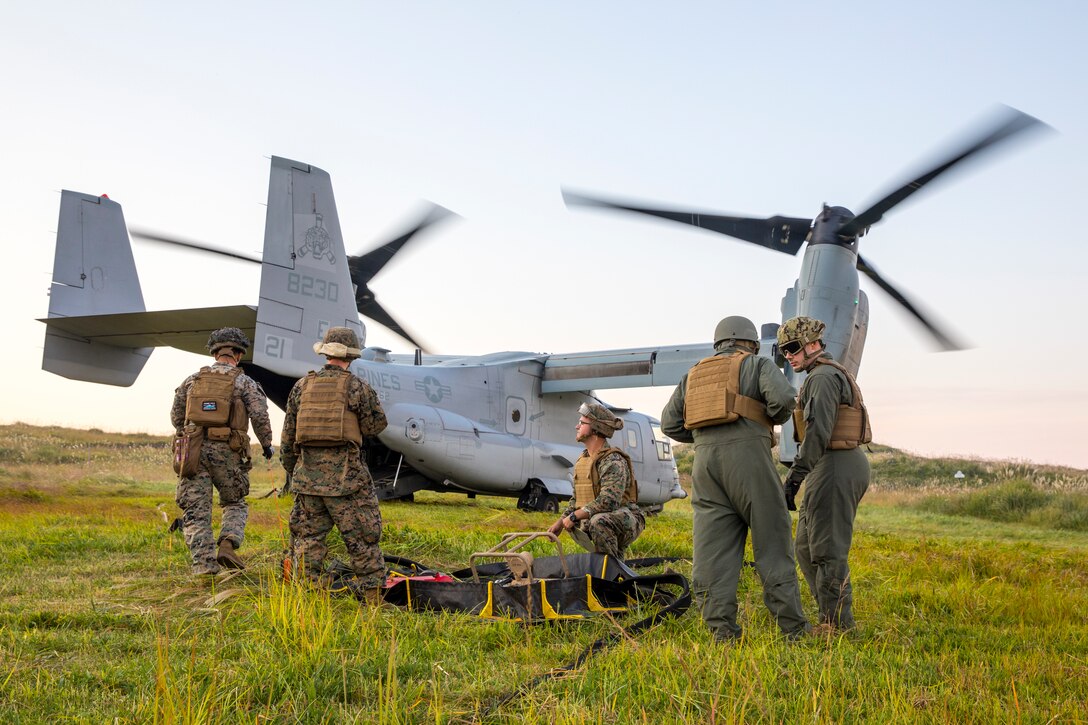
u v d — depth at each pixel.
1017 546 13.30
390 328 19.41
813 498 5.25
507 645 4.37
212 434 5.95
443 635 4.45
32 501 13.84
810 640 4.68
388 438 16.69
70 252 16.86
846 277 13.42
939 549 10.59
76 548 7.04
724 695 3.41
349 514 5.38
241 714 3.04
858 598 6.51
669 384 19.00
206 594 5.35
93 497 15.92
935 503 27.61
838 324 13.40
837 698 3.52
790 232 13.56
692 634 4.70
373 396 5.55
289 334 13.55
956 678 4.00
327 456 5.42
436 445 17.12
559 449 19.64
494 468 18.09
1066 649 5.12
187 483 5.93
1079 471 36.84
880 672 4.05
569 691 3.47
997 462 39.31
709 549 4.79
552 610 4.84
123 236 17.80
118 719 2.95
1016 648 5.07
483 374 18.91
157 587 5.59
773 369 4.73
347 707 3.28
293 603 4.45
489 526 12.31
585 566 5.96
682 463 43.03
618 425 6.45
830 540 5.20
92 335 15.34
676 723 3.12
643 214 13.36
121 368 16.66
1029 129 11.06
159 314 13.21
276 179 13.59
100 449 30.73
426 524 12.28
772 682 3.65
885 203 13.02
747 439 4.74
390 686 3.31
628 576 5.75
